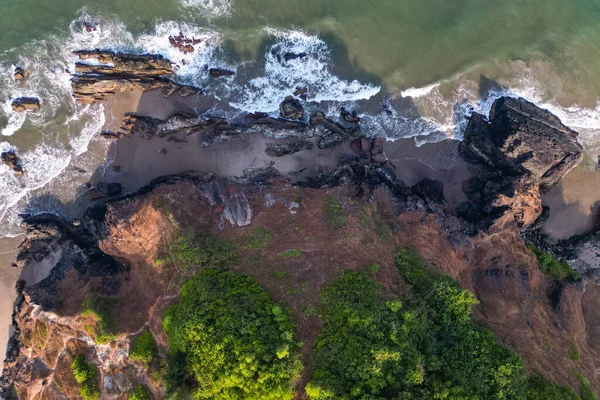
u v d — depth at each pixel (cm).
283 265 3120
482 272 3716
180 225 3400
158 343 2956
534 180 4044
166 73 4056
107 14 4038
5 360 3869
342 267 3117
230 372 2514
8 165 4006
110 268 3700
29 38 3997
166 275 3200
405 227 3684
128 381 2922
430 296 3050
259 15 4153
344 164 4109
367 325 2692
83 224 3981
